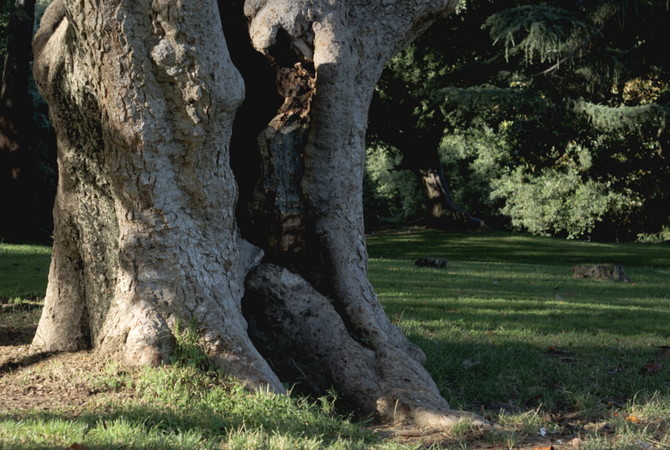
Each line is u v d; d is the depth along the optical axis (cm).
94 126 558
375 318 615
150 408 470
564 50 2262
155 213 536
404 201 4516
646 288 1589
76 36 517
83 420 436
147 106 516
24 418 436
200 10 494
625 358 756
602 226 3994
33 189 2788
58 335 599
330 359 573
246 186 634
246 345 543
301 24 609
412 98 3103
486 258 2750
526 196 3606
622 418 525
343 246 627
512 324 973
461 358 724
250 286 594
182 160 536
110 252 573
